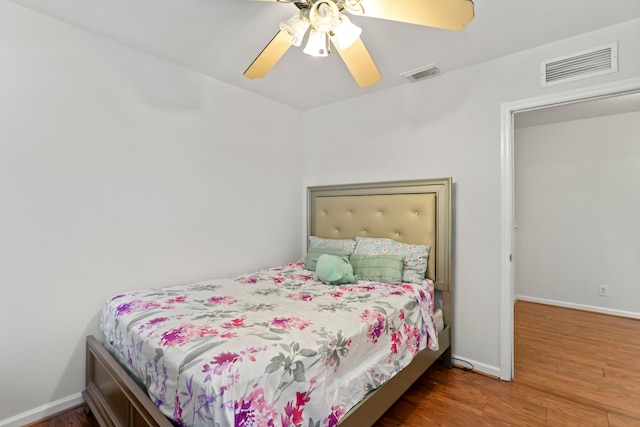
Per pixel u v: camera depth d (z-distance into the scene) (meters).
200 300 1.87
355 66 1.71
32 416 1.76
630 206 3.55
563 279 3.95
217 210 2.66
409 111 2.72
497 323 2.29
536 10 1.73
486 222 2.34
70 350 1.89
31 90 1.75
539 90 2.12
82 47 1.93
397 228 2.65
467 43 2.07
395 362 1.74
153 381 1.28
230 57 2.27
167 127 2.33
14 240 1.70
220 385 1.02
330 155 3.27
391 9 1.28
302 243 3.49
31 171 1.75
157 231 2.27
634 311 3.52
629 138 3.54
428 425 1.74
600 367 2.40
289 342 1.28
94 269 1.98
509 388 2.12
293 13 1.76
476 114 2.38
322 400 1.27
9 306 1.69
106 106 2.02
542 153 4.09
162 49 2.16
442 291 2.46
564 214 3.94
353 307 1.76
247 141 2.90
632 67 1.83
